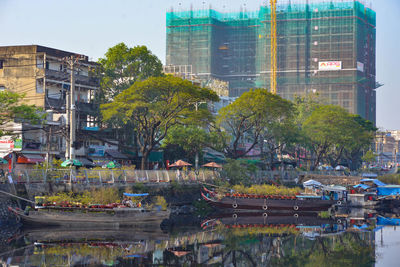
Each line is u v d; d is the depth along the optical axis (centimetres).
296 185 9638
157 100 7369
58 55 8606
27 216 5106
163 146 8531
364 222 6650
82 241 4631
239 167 8262
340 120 11700
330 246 4838
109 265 3850
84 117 8594
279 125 9831
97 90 8862
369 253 4553
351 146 12594
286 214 7288
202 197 7388
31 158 7169
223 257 4272
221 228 5703
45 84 8169
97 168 6438
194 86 7288
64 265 3791
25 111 5981
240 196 7162
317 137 11406
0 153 7138
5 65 8400
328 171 11681
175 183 7019
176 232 5316
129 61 8838
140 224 5431
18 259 3900
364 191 9019
